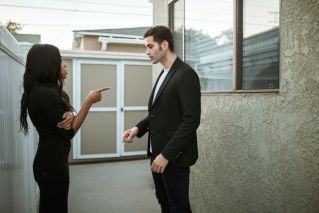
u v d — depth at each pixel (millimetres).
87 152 6875
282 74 1860
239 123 2342
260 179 2096
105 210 3730
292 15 1769
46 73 1676
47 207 1719
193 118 1775
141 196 4289
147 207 3828
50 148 1681
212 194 2803
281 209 1888
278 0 2027
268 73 2137
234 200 2438
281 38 1862
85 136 6855
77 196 4309
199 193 3062
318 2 1582
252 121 2178
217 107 2674
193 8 3297
